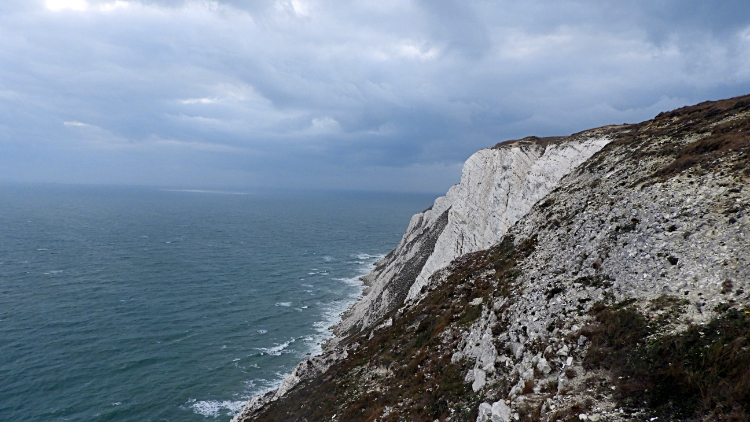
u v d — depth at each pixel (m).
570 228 22.97
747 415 8.54
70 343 50.72
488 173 49.59
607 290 15.52
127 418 37.53
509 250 29.02
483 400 14.54
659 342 11.62
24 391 40.34
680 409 9.62
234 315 63.72
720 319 11.23
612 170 26.67
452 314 24.69
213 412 39.00
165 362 47.75
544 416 11.55
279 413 26.73
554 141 44.78
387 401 19.67
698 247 14.36
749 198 14.86
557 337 14.61
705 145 20.52
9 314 58.31
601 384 11.64
